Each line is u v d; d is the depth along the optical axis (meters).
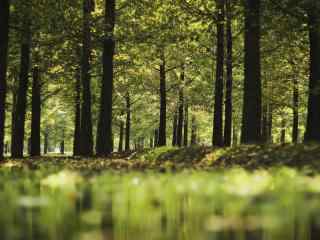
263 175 8.84
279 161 12.47
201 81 35.00
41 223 4.49
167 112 44.84
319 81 18.70
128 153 23.75
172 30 24.83
